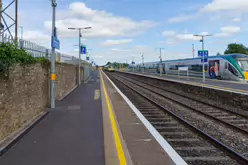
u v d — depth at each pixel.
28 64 9.42
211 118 12.32
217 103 17.72
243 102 14.18
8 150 6.37
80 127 8.98
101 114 11.64
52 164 5.44
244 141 8.55
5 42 7.91
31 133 8.09
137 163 5.84
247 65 36.75
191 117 12.87
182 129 10.05
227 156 6.81
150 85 40.75
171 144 7.98
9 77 7.35
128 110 14.10
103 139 7.44
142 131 9.09
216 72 41.72
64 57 21.89
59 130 8.52
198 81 38.50
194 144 7.98
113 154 6.13
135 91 27.66
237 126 10.17
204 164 6.23
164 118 12.43
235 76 37.22
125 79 58.81
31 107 9.93
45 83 12.91
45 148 6.54
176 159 6.11
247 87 26.98
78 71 32.91
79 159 5.75
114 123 9.70
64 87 20.25
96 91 23.89
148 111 14.68
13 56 7.67
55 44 13.19
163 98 22.02
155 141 7.76
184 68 51.84
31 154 6.07
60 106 14.05
